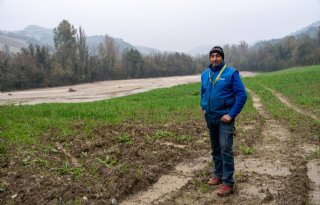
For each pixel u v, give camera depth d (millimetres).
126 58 107188
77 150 8500
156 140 10070
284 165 7828
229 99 5934
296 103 20406
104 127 11484
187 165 7910
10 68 66812
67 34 88250
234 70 5898
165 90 33656
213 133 6297
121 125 11969
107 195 5938
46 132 10453
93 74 89500
